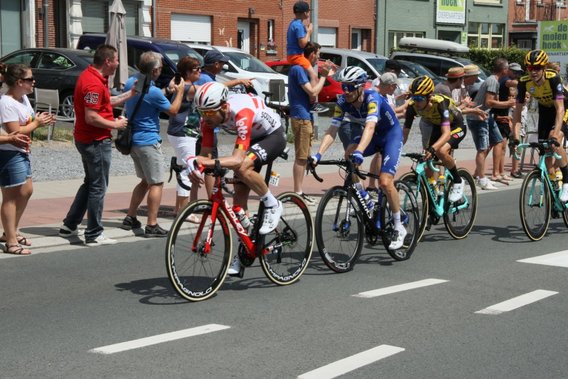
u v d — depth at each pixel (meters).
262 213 8.72
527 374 6.43
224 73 28.48
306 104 14.25
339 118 9.91
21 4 32.88
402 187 10.34
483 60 48.72
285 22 44.03
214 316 7.85
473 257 10.75
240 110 8.23
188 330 7.37
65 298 8.45
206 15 40.16
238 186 8.83
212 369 6.37
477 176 17.59
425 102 10.81
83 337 7.13
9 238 10.41
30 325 7.48
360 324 7.66
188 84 11.88
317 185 16.86
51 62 24.73
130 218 11.95
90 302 8.30
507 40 59.97
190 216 8.18
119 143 11.28
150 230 11.66
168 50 25.53
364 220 9.99
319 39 47.47
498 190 17.42
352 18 48.88
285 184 16.80
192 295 8.30
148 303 8.30
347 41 48.75
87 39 27.80
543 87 12.03
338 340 7.17
